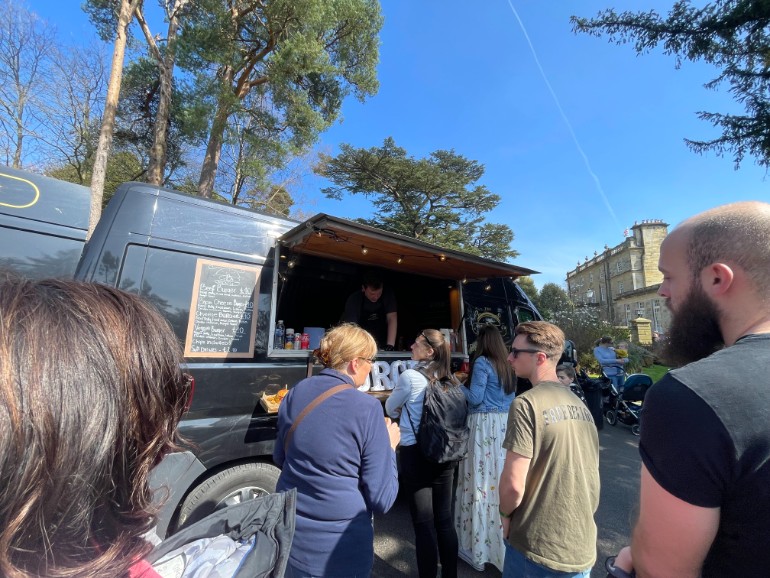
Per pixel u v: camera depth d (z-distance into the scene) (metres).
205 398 2.44
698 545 0.75
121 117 14.30
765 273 0.83
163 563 0.68
